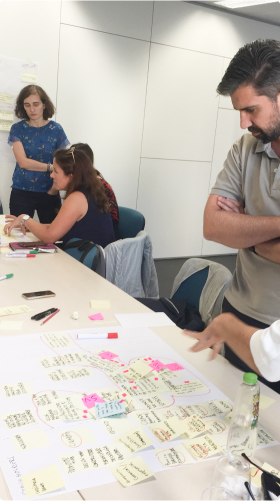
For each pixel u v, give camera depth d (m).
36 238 2.55
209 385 1.11
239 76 1.21
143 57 4.61
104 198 2.60
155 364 1.19
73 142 4.46
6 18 3.85
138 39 4.54
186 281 2.22
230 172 1.60
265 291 1.46
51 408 0.96
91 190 2.54
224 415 0.99
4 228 2.56
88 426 0.91
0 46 3.88
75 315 1.44
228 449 0.85
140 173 4.93
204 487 0.78
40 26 4.01
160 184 5.10
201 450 0.87
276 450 0.89
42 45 4.06
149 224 5.16
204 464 0.84
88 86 4.39
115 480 0.78
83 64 4.31
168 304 2.02
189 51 4.89
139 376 1.11
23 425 0.90
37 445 0.84
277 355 0.77
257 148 1.46
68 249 2.37
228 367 1.21
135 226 3.16
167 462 0.83
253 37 5.33
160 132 4.94
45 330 1.34
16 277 1.83
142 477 0.79
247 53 1.21
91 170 2.54
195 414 0.98
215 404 1.03
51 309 1.49
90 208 2.54
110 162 4.71
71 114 4.38
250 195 1.52
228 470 0.73
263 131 1.26
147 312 1.57
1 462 0.79
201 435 0.92
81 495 0.74
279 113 1.23
